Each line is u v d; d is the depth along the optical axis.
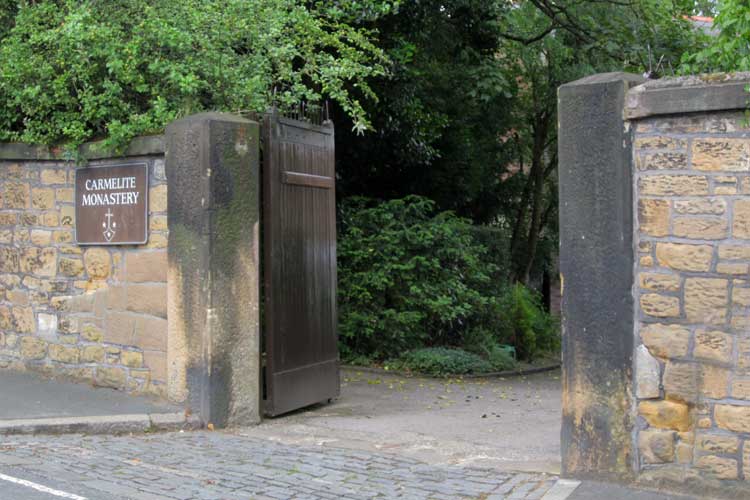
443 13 15.23
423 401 9.75
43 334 8.95
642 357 5.39
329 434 7.36
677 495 5.23
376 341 12.84
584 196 5.58
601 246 5.52
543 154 21.39
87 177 8.45
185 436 7.17
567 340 5.66
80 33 7.78
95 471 5.92
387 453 6.62
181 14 8.62
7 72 8.26
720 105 5.07
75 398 8.02
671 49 15.71
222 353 7.51
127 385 8.22
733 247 5.11
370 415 8.51
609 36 16.52
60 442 6.78
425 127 16.36
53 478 5.67
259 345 7.84
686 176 5.24
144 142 7.91
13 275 9.20
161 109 7.96
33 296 9.02
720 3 6.93
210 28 8.87
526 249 20.95
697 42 15.50
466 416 8.63
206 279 7.43
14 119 8.94
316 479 5.82
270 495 5.45
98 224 8.37
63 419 7.20
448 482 5.73
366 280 12.77
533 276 22.33
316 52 11.82
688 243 5.23
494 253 16.69
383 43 13.86
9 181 9.18
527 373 13.96
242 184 7.67
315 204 8.71
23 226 9.09
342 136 14.85
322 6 11.55
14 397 8.02
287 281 8.22
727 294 5.12
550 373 14.34
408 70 14.16
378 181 16.73
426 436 7.34
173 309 7.70
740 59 6.33
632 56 16.28
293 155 8.32
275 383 8.01
